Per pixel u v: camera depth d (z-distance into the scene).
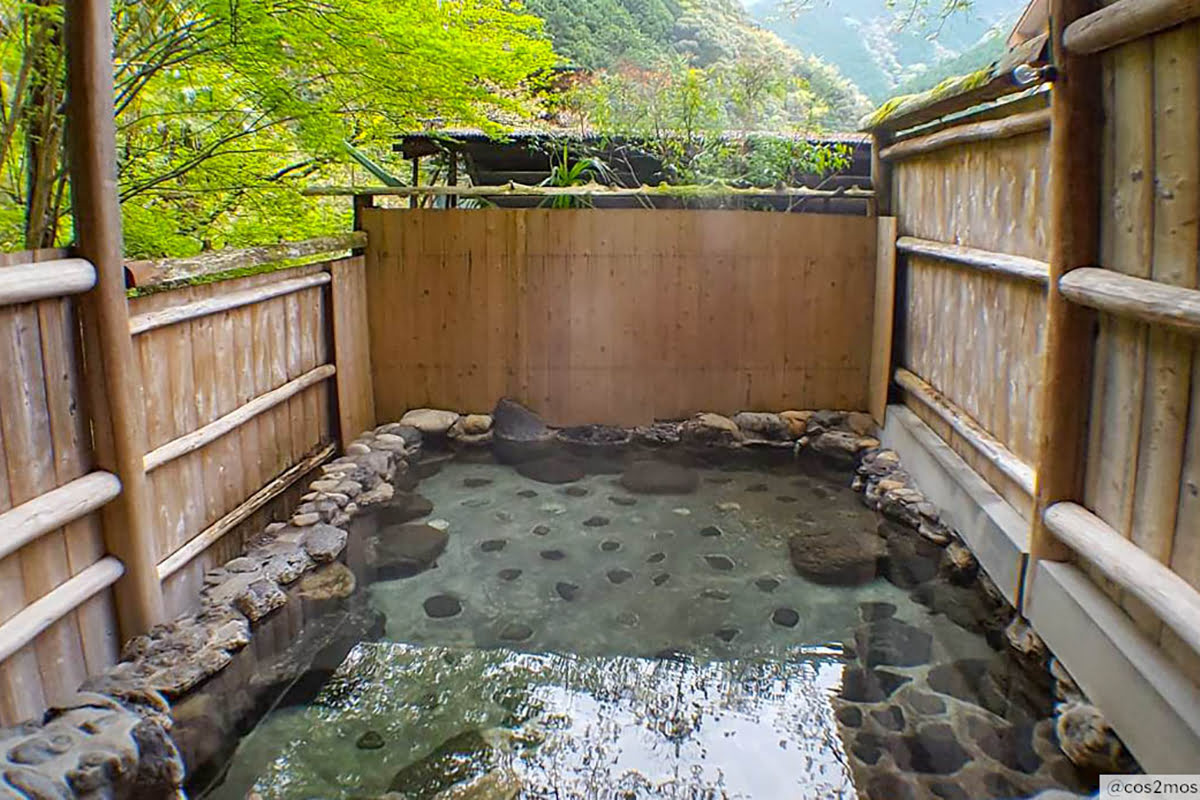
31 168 2.84
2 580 1.98
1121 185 2.21
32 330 2.10
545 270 5.14
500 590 3.30
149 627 2.57
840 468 4.79
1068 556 2.55
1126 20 1.98
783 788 2.16
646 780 2.20
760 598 3.24
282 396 3.75
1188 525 1.88
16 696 2.02
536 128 5.94
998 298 3.31
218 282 3.18
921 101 3.78
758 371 5.27
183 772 2.10
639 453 5.04
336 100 4.30
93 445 2.36
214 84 3.94
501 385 5.29
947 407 3.88
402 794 2.14
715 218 5.09
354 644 2.88
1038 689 2.59
